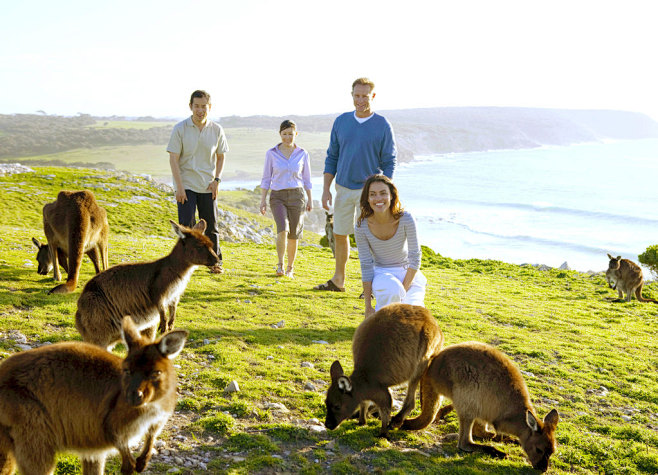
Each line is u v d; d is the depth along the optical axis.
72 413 3.83
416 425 5.64
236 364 6.81
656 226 95.81
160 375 3.75
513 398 5.23
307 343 8.10
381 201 7.26
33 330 7.04
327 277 13.95
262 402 5.89
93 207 9.03
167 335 3.76
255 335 8.11
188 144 10.16
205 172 10.45
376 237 7.59
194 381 6.17
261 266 14.62
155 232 31.17
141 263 6.34
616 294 16.72
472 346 5.52
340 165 10.01
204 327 8.16
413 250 7.57
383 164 9.76
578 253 74.25
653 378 8.49
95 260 9.48
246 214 47.28
